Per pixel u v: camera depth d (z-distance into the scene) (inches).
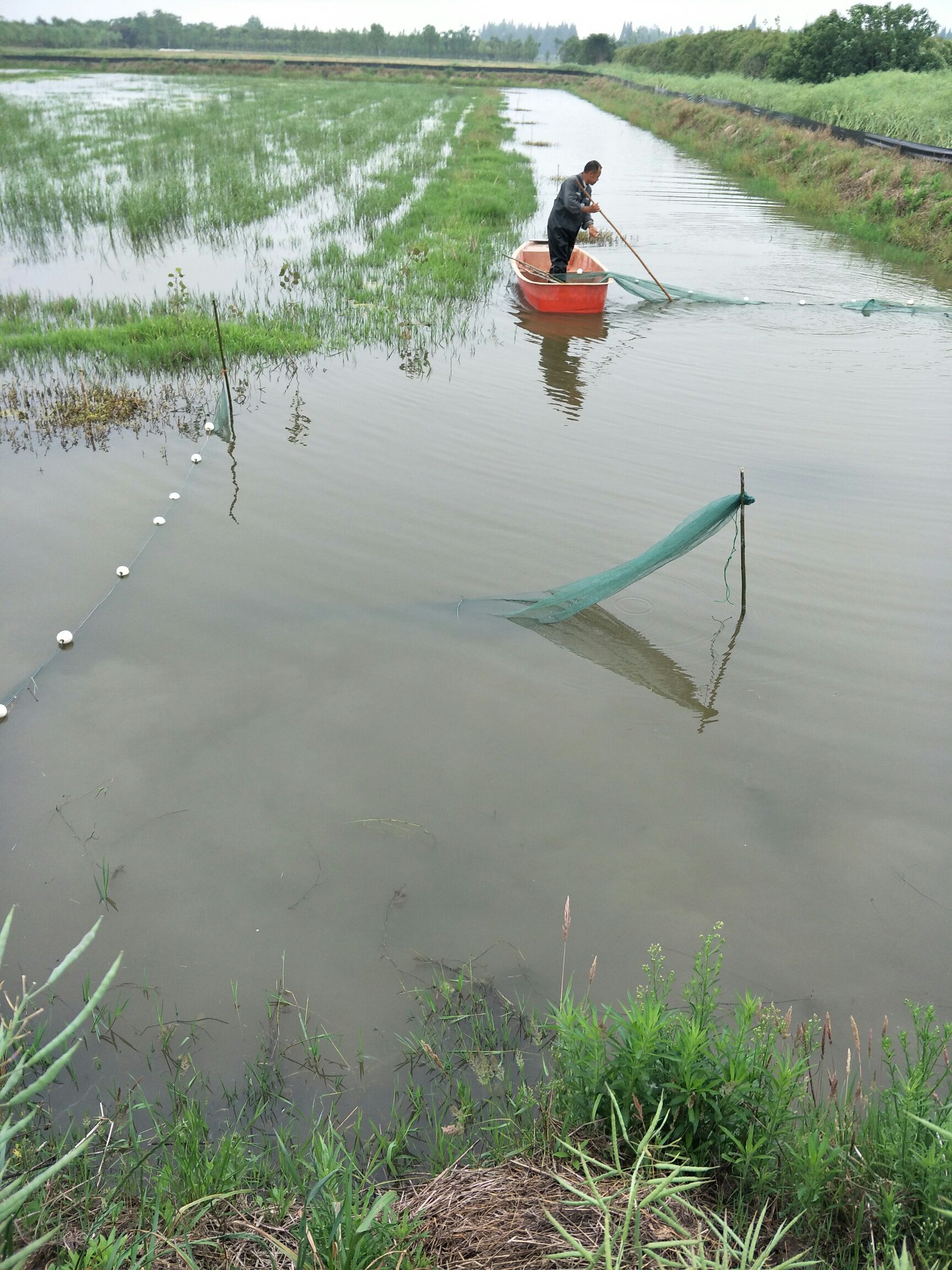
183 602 240.8
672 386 416.5
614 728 196.4
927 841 167.6
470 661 218.7
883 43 1584.6
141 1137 116.0
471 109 1919.3
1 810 171.9
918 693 208.5
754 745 191.9
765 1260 88.2
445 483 312.8
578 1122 108.1
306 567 258.5
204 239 701.9
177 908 152.7
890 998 137.9
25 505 291.4
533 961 143.5
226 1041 131.5
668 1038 110.0
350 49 5944.9
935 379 431.5
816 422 375.6
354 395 398.0
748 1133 100.4
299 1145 116.5
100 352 436.1
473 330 497.7
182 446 341.1
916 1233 93.2
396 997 138.2
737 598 246.5
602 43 4237.2
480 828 168.9
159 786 178.5
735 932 148.6
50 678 209.6
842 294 592.1
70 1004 136.9
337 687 208.4
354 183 949.2
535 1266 88.4
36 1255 92.0
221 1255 91.7
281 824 169.6
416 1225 93.4
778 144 1143.0
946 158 837.8
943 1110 100.7
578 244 722.8
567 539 276.1
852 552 270.8
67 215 759.1
